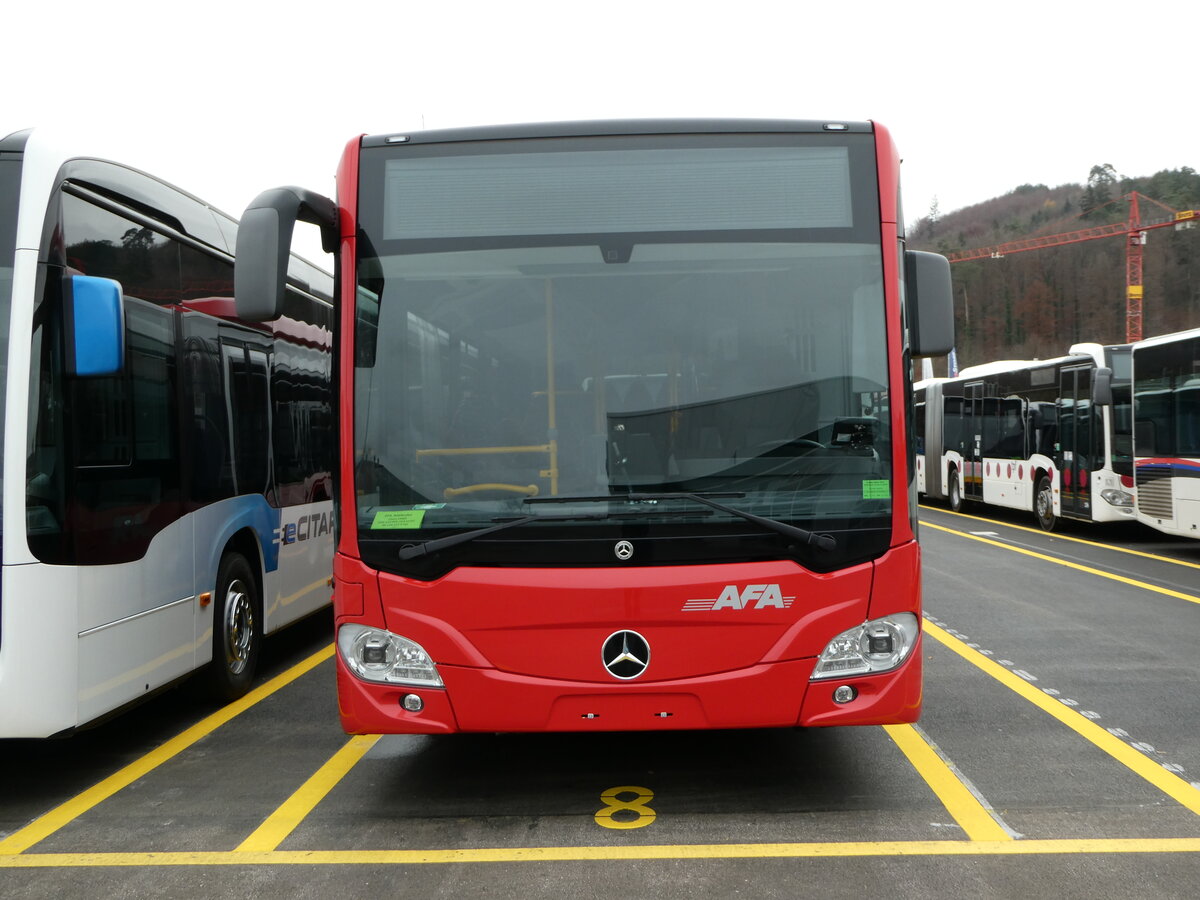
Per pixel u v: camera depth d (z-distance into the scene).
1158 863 4.05
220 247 6.93
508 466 4.49
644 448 4.48
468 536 4.39
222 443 6.77
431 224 4.71
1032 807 4.69
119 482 5.37
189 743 5.99
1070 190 159.50
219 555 6.64
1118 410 16.06
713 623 4.35
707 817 4.62
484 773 5.32
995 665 7.57
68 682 4.85
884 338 4.61
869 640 4.43
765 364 4.57
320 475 8.92
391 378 4.58
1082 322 107.38
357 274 4.68
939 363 97.12
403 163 4.76
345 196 4.75
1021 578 12.27
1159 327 100.69
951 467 24.62
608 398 4.53
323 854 4.30
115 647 5.27
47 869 4.21
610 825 4.54
